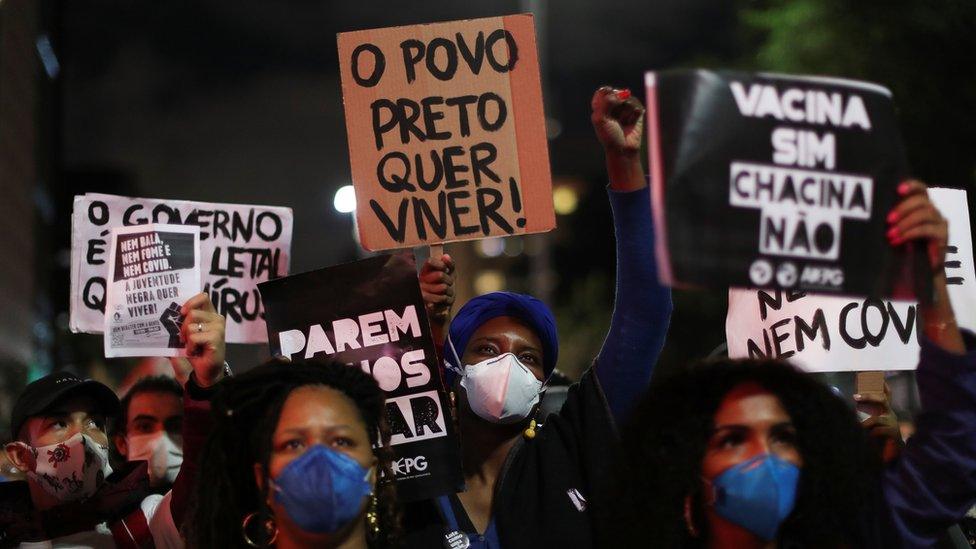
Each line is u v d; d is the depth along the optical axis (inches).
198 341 135.4
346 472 115.4
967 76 369.7
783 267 112.1
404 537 135.0
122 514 158.2
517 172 155.2
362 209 154.9
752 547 112.6
